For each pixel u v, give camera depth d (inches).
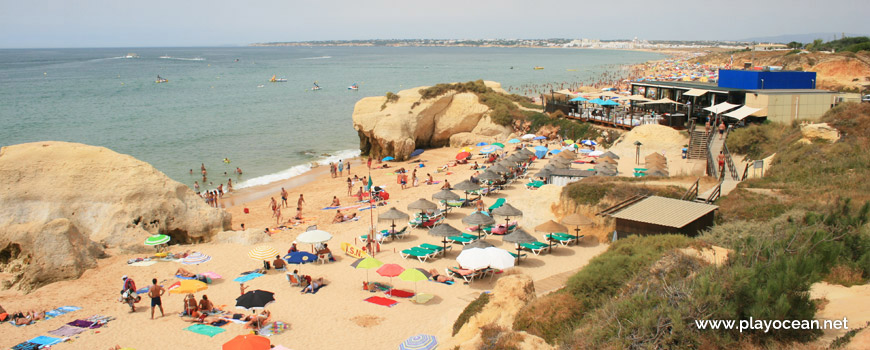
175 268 1113.4
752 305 548.7
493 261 987.3
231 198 1801.2
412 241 1274.6
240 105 4266.7
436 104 2610.7
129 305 935.0
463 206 1546.5
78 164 1273.4
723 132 1808.6
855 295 632.4
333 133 3095.5
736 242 793.6
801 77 2021.4
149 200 1279.5
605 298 679.1
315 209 1619.1
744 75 2060.8
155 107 4069.9
